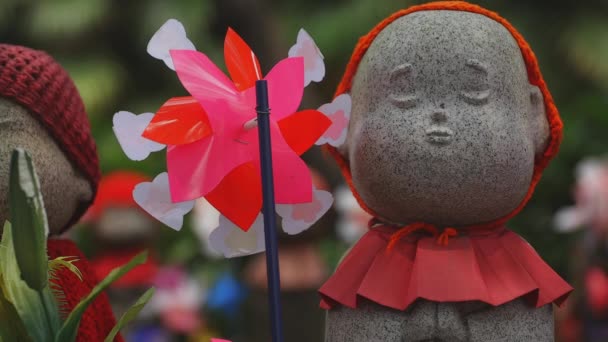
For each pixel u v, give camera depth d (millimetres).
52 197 2523
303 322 5027
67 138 2559
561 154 6992
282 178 2312
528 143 2357
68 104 2586
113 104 10219
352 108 2453
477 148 2275
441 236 2348
